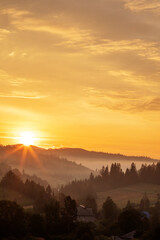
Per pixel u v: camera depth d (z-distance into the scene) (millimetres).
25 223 139875
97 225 177625
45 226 147625
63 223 150375
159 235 144375
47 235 144125
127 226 164125
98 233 160375
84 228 144875
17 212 139375
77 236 142500
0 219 134875
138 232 154375
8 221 135500
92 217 198500
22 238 135625
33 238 136000
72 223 153125
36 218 146625
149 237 147000
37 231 144375
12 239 132125
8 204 140500
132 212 167250
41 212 189250
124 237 154000
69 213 157625
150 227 164750
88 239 139750
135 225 164250
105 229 167250
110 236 160375
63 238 140500
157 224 155750
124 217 165750
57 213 153375
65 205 160375
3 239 128875
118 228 168125
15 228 136000
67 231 149750
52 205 155625
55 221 150000
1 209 137750
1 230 133875
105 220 190750
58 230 148625
